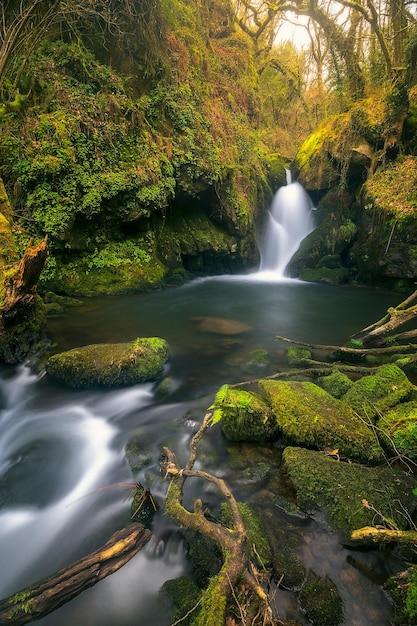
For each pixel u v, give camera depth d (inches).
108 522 123.2
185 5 598.5
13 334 222.4
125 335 286.2
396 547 104.7
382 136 512.1
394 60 586.9
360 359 240.7
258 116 810.8
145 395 198.7
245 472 136.7
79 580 95.0
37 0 308.5
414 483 122.2
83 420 178.2
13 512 129.5
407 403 164.9
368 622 87.5
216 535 96.8
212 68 660.1
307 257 532.4
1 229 241.6
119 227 416.8
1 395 196.5
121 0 406.6
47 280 366.6
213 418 139.6
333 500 116.2
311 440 145.6
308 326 323.6
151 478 136.4
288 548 106.0
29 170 338.0
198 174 470.0
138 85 448.1
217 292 446.3
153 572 106.3
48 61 374.0
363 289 472.7
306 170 629.0
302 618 89.6
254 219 586.9
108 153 384.5
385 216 462.0
